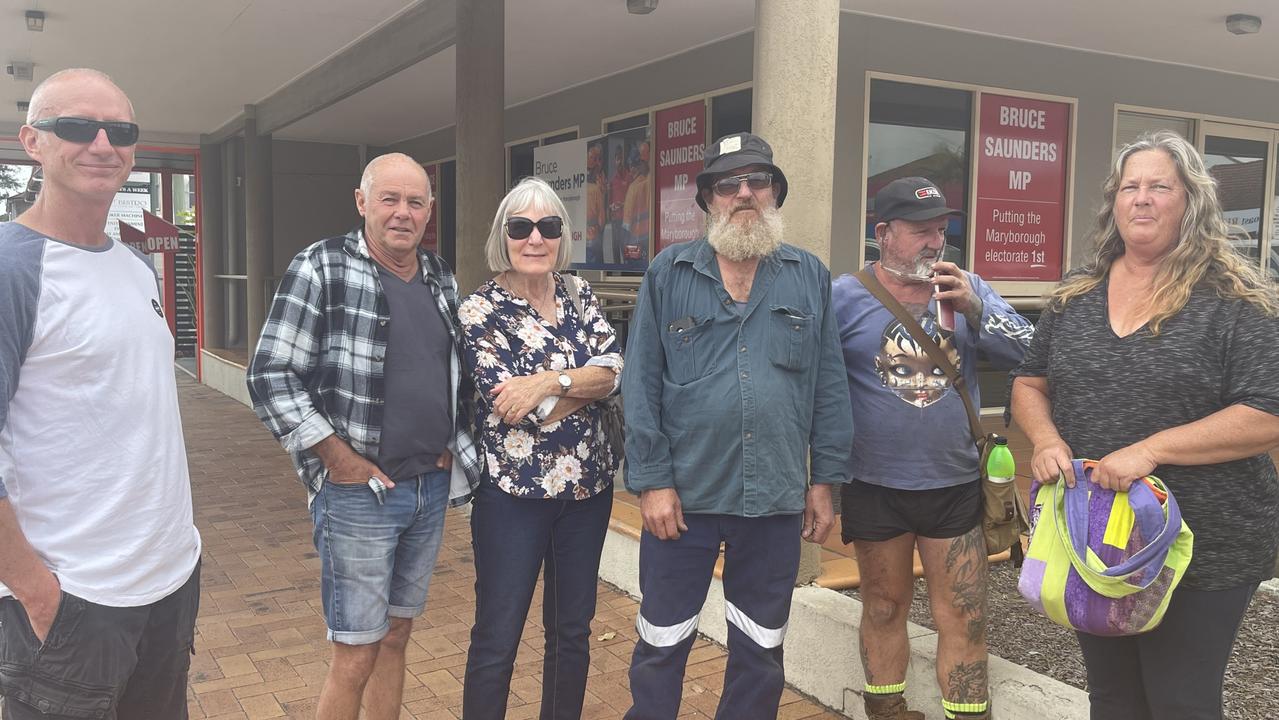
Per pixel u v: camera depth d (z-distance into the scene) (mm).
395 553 2662
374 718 2730
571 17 7059
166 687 2121
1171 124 8742
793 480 2486
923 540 2779
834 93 3580
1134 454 1942
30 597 1765
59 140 1812
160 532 1980
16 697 1836
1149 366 1978
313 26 7613
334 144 14070
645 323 2543
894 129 7355
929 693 2994
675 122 8289
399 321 2533
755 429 2438
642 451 2492
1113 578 1884
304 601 4457
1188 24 7238
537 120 10344
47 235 1860
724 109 7789
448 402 2633
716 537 2529
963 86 7547
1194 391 1943
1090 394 2070
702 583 2555
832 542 4355
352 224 14305
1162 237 1995
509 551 2607
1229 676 3125
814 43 3498
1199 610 1943
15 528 1729
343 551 2498
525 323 2688
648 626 2559
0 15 7270
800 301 2531
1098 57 8203
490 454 2604
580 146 8547
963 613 2725
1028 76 7855
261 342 2426
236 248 13945
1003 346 2656
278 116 10562
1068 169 8141
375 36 7734
